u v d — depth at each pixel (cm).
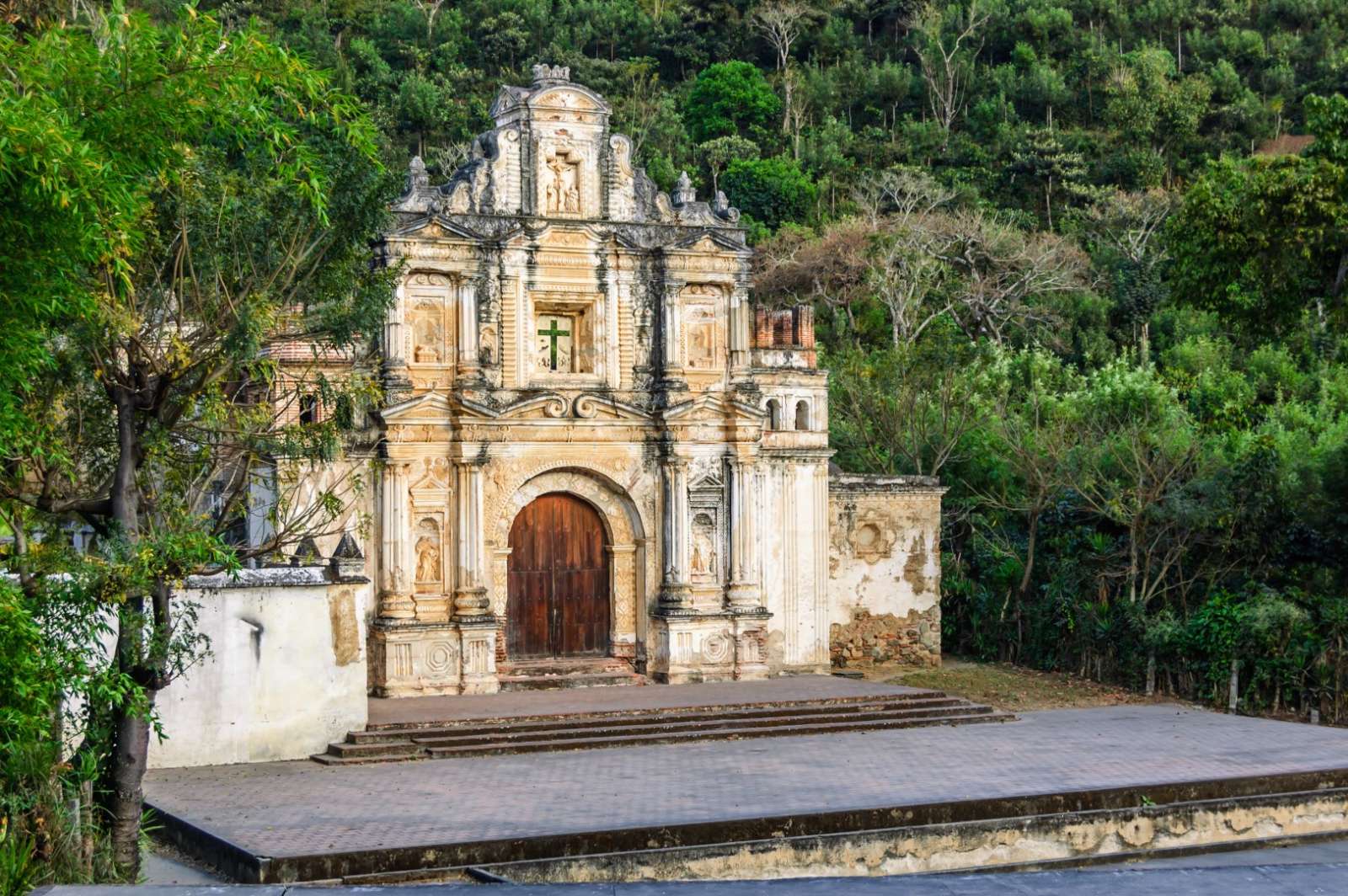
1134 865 2880
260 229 2433
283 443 2566
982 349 6488
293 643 3281
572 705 3662
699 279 4138
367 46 9094
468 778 3064
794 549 4272
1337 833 3084
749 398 4194
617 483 4084
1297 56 10519
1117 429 5241
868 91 10062
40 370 2233
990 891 1127
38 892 1250
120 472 2342
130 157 2070
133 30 2077
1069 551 4772
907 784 2980
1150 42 10662
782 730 3597
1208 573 4534
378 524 3847
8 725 2011
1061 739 3547
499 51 9575
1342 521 4284
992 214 8625
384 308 2677
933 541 4575
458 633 3875
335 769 3169
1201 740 3528
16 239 1869
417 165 3925
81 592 2186
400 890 1198
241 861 2441
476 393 3909
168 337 2417
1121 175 9306
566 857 2541
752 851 2652
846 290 7850
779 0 10406
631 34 10181
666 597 4103
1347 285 4144
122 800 2327
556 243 4022
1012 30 10469
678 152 9000
